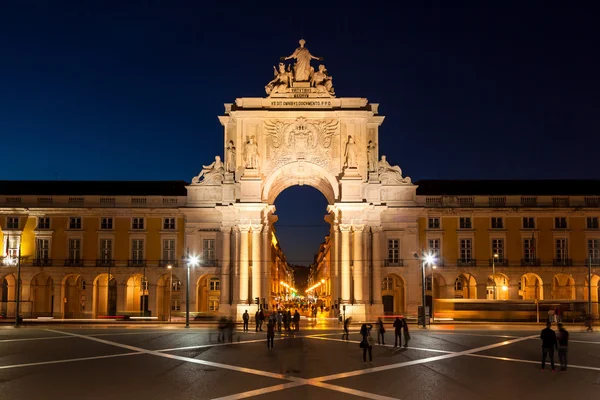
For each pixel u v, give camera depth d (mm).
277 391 11703
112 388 12102
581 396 11203
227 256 35969
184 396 11266
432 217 37250
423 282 29656
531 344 20156
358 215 35156
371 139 36812
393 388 12000
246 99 36781
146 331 26188
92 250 37469
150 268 37062
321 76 37062
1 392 11727
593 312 36750
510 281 36719
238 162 36312
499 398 11023
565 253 37000
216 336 23578
